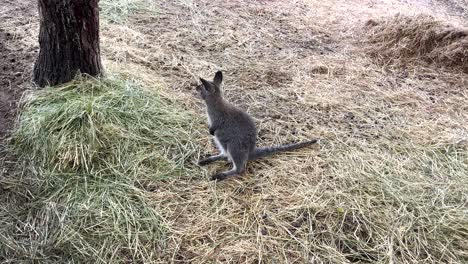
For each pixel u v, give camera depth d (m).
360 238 1.62
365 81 2.53
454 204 1.78
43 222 1.60
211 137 2.03
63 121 1.89
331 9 3.40
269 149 1.91
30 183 1.73
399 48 2.76
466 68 2.65
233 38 2.83
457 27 2.90
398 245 1.61
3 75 2.22
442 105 2.38
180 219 1.65
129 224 1.60
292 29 3.04
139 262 1.51
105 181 1.74
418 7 3.55
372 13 3.37
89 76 2.17
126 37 2.67
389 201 1.76
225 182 1.80
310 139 2.05
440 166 1.96
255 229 1.62
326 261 1.54
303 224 1.65
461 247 1.63
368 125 2.18
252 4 3.31
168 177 1.80
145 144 1.92
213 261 1.51
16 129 1.92
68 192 1.70
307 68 2.60
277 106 2.27
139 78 2.29
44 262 1.49
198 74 2.44
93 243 1.55
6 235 1.56
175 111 2.12
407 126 2.19
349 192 1.79
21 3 2.89
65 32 2.05
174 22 2.92
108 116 1.96
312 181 1.83
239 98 2.30
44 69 2.14
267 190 1.78
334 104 2.31
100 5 2.94
